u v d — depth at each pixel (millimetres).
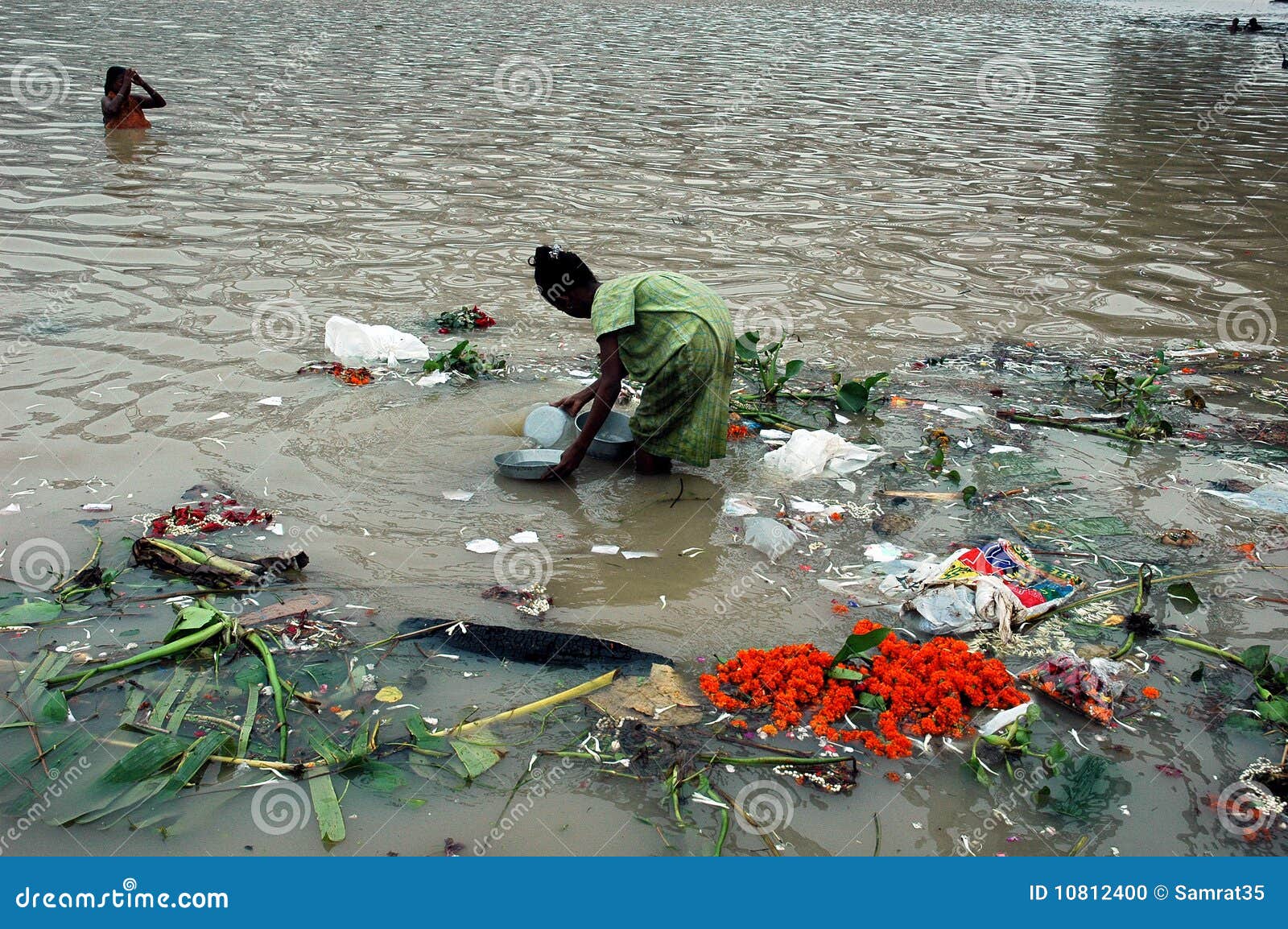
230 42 20859
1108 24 32812
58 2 25188
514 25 25953
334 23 24578
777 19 30438
